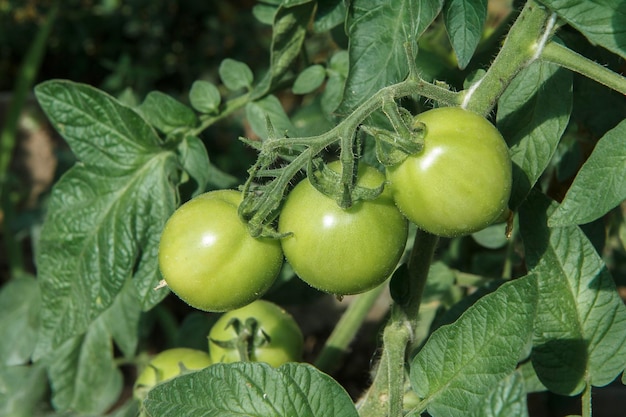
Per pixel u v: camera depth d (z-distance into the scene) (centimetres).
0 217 141
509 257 85
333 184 60
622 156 61
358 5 67
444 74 78
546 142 67
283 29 75
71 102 75
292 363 62
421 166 59
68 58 174
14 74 174
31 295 100
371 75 67
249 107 79
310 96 130
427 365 64
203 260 62
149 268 75
